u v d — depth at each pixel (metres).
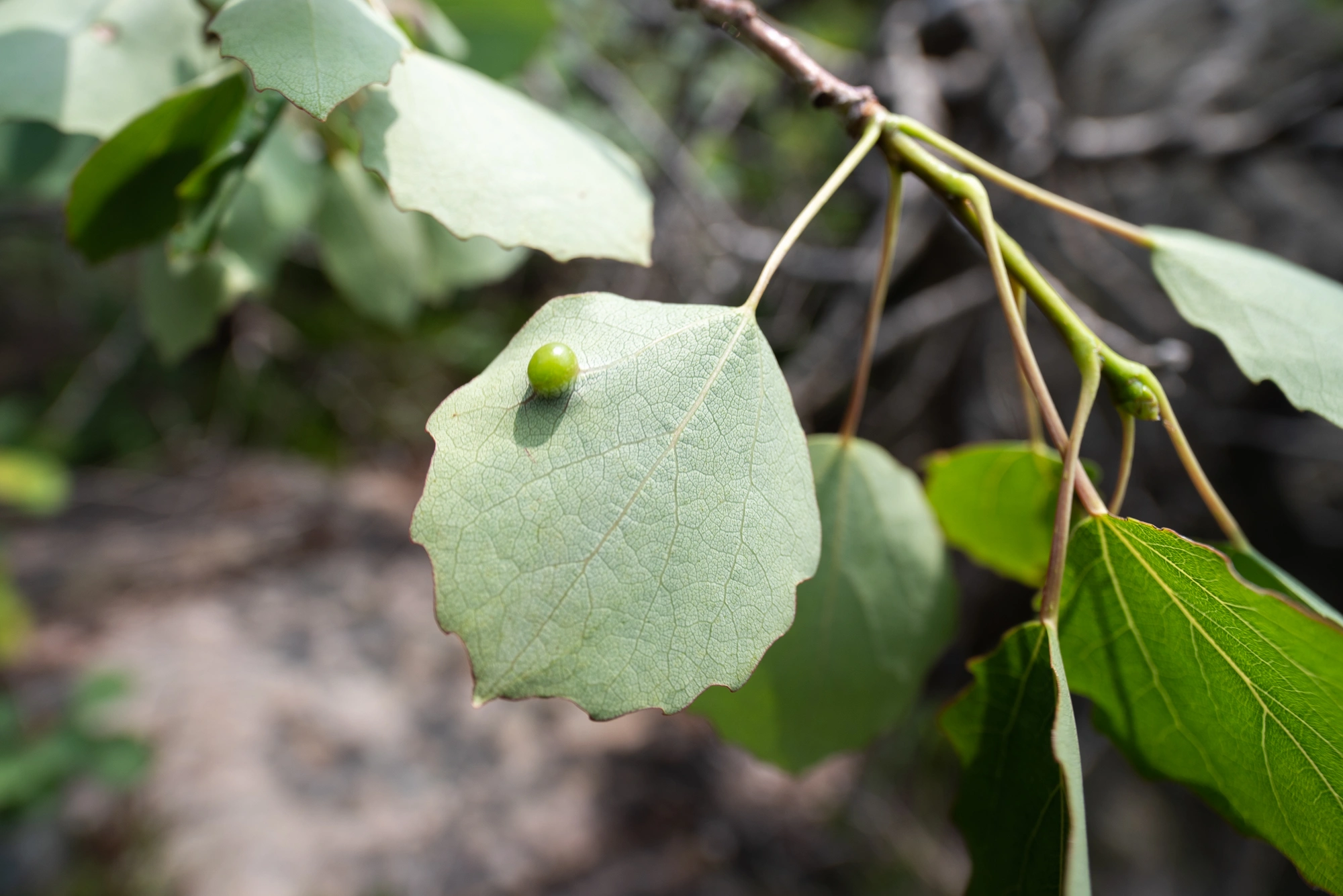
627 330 0.18
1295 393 0.19
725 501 0.17
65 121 0.20
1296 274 0.21
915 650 0.22
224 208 0.21
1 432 1.16
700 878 0.75
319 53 0.18
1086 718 0.63
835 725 0.22
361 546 1.15
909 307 0.57
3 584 0.83
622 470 0.17
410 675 0.96
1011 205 0.57
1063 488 0.18
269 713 0.87
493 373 0.18
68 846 0.70
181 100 0.19
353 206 0.28
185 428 1.11
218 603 1.03
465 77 0.20
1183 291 0.20
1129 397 0.19
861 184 0.67
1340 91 0.49
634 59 0.76
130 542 1.12
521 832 0.78
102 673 0.61
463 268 0.30
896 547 0.22
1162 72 0.74
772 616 0.17
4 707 0.57
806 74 0.20
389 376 1.10
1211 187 0.68
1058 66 0.71
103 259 0.21
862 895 0.74
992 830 0.18
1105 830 0.74
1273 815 0.19
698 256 0.68
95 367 0.83
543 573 0.17
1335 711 0.18
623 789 0.83
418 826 0.77
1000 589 0.73
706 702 0.22
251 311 0.65
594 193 0.20
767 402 0.18
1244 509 0.66
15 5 0.20
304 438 1.21
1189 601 0.18
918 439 0.74
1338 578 0.66
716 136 0.70
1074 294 0.65
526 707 0.92
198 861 0.71
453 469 0.17
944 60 0.63
